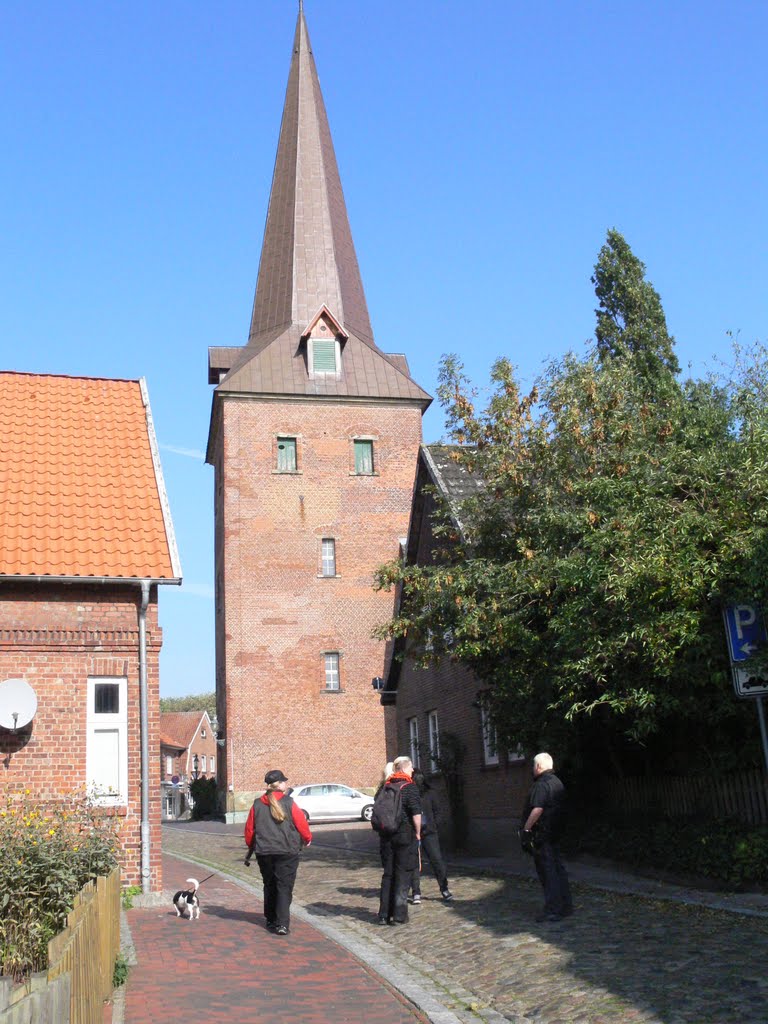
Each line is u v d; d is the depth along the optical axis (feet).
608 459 51.55
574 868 52.03
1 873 32.04
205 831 113.50
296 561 136.56
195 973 32.73
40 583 51.57
